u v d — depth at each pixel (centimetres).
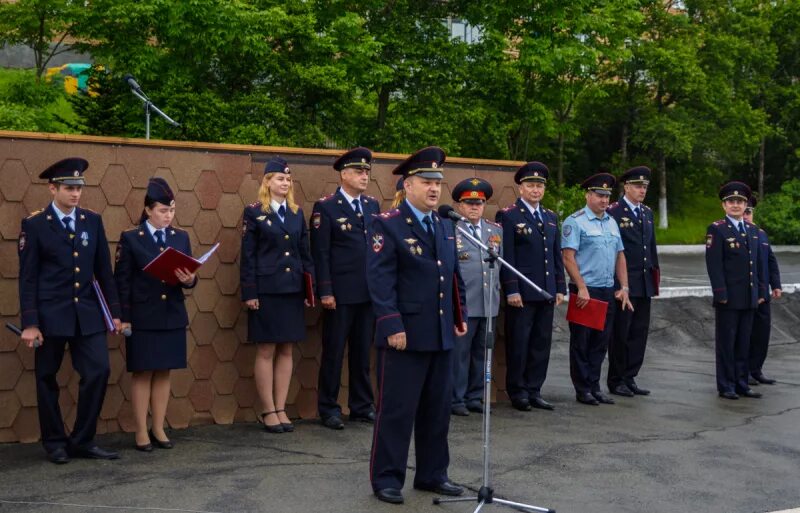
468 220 884
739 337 1020
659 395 1010
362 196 830
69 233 673
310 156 842
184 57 1939
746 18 3831
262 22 1872
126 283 701
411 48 2212
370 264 598
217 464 667
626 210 1009
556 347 1362
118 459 678
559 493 615
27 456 685
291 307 776
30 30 2005
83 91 2062
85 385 673
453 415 867
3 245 714
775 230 3925
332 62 2036
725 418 885
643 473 670
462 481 639
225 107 1930
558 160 3494
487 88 2356
